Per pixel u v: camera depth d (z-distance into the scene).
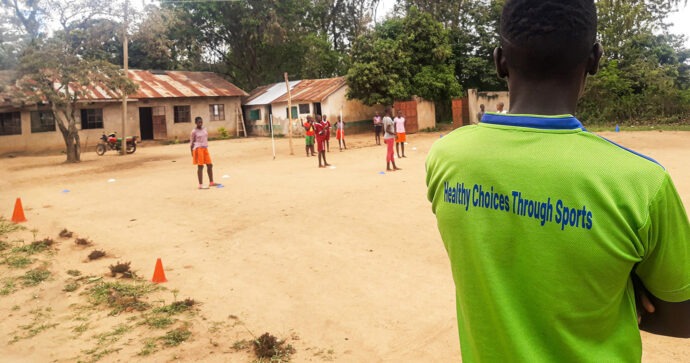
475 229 1.22
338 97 30.58
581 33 1.24
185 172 16.70
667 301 1.18
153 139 32.41
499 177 1.19
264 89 37.53
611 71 29.67
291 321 5.11
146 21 24.47
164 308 5.46
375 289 5.82
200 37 38.03
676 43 35.66
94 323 5.18
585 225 1.09
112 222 9.39
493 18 34.38
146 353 4.52
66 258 7.25
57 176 16.77
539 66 1.26
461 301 1.30
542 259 1.13
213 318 5.22
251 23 35.41
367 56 29.52
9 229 8.92
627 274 1.11
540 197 1.13
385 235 7.88
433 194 1.39
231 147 26.50
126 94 22.03
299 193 11.48
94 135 28.45
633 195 1.08
